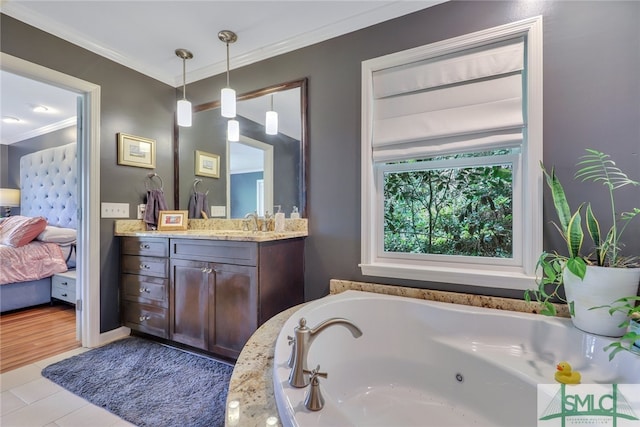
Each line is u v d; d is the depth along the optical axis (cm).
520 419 122
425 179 193
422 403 147
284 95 229
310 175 217
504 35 162
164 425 144
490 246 175
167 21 201
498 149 165
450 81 176
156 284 223
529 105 155
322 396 86
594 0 144
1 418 148
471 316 154
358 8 190
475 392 140
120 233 240
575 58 147
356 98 202
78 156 233
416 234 195
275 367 100
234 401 88
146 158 263
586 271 126
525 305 155
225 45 228
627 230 138
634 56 137
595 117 144
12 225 348
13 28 189
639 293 132
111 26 206
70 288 313
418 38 183
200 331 201
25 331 259
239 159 250
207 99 268
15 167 492
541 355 137
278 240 194
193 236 203
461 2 173
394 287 188
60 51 210
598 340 122
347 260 205
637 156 137
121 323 244
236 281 186
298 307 163
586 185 145
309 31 212
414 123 185
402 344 167
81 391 170
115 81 242
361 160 200
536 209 154
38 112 369
